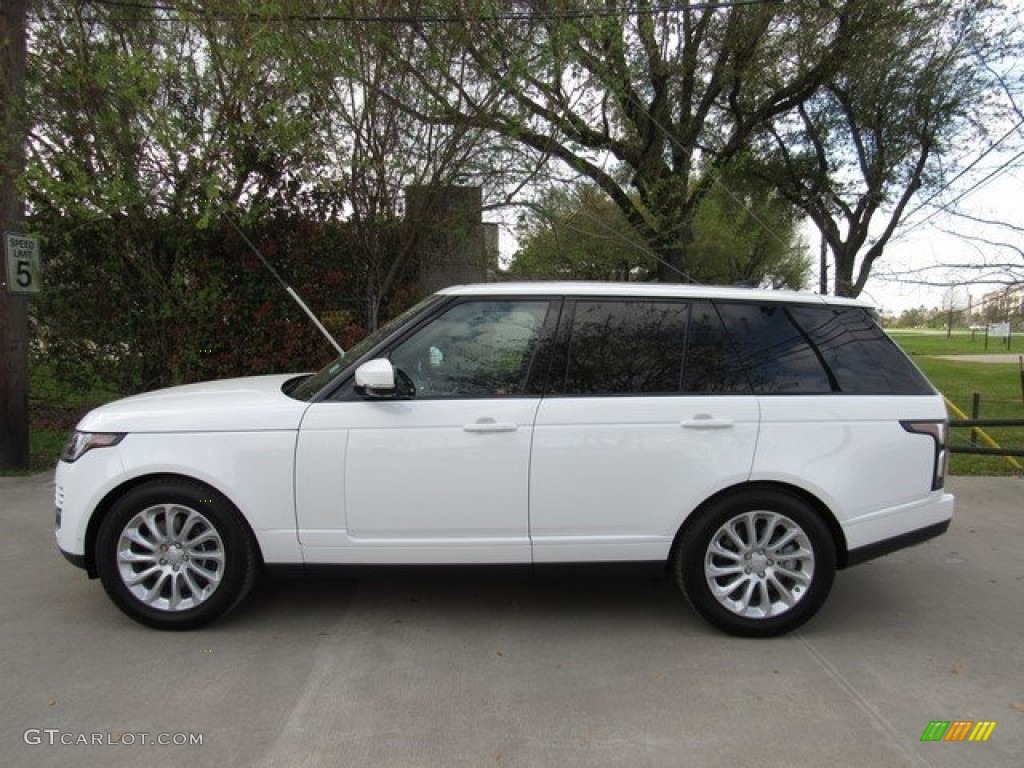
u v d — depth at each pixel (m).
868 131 17.06
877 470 3.97
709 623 4.01
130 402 4.14
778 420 3.93
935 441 4.06
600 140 10.93
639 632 4.04
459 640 3.91
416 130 9.06
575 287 4.12
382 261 9.96
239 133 8.18
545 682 3.48
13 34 7.59
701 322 4.09
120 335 9.77
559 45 8.66
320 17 8.04
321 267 9.76
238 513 3.90
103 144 8.11
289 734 3.03
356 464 3.84
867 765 2.87
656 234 13.05
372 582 4.71
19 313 7.69
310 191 9.52
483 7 8.38
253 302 9.73
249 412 3.89
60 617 4.14
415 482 3.85
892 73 15.26
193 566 3.94
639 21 11.12
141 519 3.90
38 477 7.46
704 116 14.20
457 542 3.89
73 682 3.43
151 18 8.29
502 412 3.87
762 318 4.13
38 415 10.38
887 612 4.39
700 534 3.92
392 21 8.32
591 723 3.13
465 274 10.70
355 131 8.72
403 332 4.04
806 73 14.44
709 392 3.97
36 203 8.78
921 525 4.06
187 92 8.42
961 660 3.77
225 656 3.69
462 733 3.05
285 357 9.71
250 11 7.74
